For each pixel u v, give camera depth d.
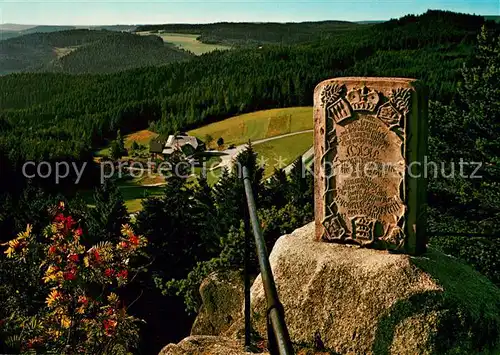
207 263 17.19
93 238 23.98
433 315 6.21
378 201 7.30
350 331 6.57
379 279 6.70
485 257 14.16
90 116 120.00
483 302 6.55
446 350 6.05
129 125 118.81
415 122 6.92
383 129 7.11
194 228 29.20
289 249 7.67
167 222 28.47
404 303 6.40
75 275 7.70
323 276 7.05
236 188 24.62
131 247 8.40
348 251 7.37
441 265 6.98
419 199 7.13
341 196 7.54
